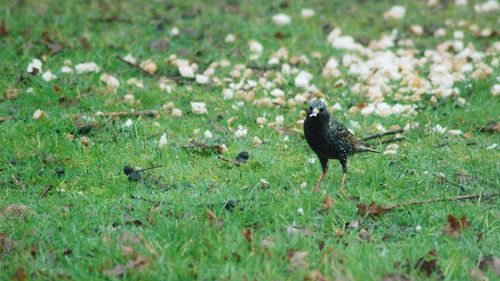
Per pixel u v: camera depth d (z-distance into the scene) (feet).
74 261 28.81
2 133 40.98
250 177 36.91
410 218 32.94
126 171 37.01
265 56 54.80
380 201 34.40
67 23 59.31
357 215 33.12
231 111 45.42
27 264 28.60
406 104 47.16
